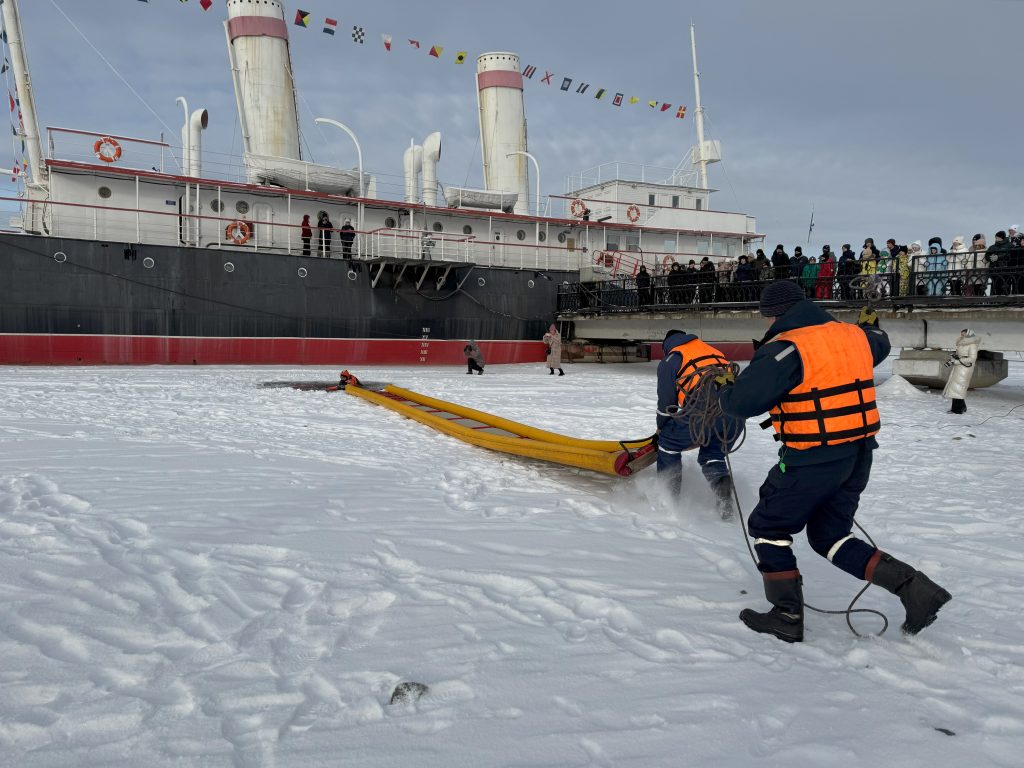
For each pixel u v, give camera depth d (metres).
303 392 14.28
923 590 2.63
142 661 2.32
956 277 16.17
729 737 1.97
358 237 24.91
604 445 6.54
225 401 12.12
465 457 7.35
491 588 3.21
